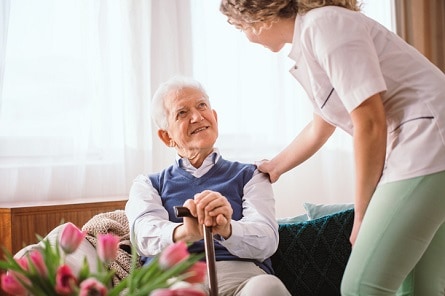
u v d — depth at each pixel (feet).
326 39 5.32
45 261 3.06
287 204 11.86
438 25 13.24
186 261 3.13
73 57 10.13
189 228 5.57
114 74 10.57
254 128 11.70
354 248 5.37
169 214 6.94
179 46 11.14
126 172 10.46
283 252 7.29
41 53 9.92
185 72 11.14
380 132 5.22
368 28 5.49
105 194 10.31
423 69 5.48
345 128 5.92
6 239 7.44
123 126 10.47
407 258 5.20
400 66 5.47
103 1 10.37
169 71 10.97
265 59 11.81
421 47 13.08
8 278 3.02
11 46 9.77
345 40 5.26
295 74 5.97
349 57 5.23
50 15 9.99
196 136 6.97
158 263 3.09
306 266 7.25
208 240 4.45
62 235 3.27
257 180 7.03
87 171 10.18
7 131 9.63
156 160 10.74
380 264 5.19
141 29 10.70
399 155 5.32
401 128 5.43
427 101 5.33
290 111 11.96
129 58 10.61
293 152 7.02
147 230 6.55
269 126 11.80
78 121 10.06
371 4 12.89
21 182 9.63
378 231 5.21
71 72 10.09
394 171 5.30
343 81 5.24
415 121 5.34
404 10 13.06
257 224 6.54
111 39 10.55
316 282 7.23
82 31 10.19
